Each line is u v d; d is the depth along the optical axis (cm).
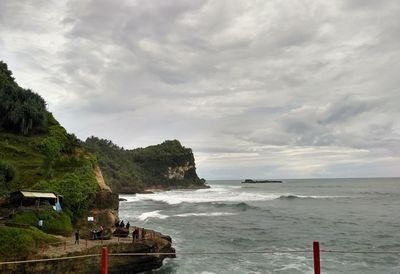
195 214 8181
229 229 6016
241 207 9525
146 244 3441
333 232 5719
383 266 3603
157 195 15900
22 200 3925
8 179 4272
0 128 5369
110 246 3262
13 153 4888
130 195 15975
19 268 2797
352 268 3538
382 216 7775
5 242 2856
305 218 7462
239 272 3419
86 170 4647
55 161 4938
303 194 15375
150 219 7206
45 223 3669
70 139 5603
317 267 1338
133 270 3384
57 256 2925
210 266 3628
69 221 3909
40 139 5266
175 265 3669
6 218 3650
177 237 5231
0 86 5681
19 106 5438
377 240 5034
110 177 16838
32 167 4719
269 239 5109
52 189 4197
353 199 12375
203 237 5247
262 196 13738
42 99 6062
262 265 3653
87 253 3105
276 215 7981
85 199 4306
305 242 4900
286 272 3409
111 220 4325
